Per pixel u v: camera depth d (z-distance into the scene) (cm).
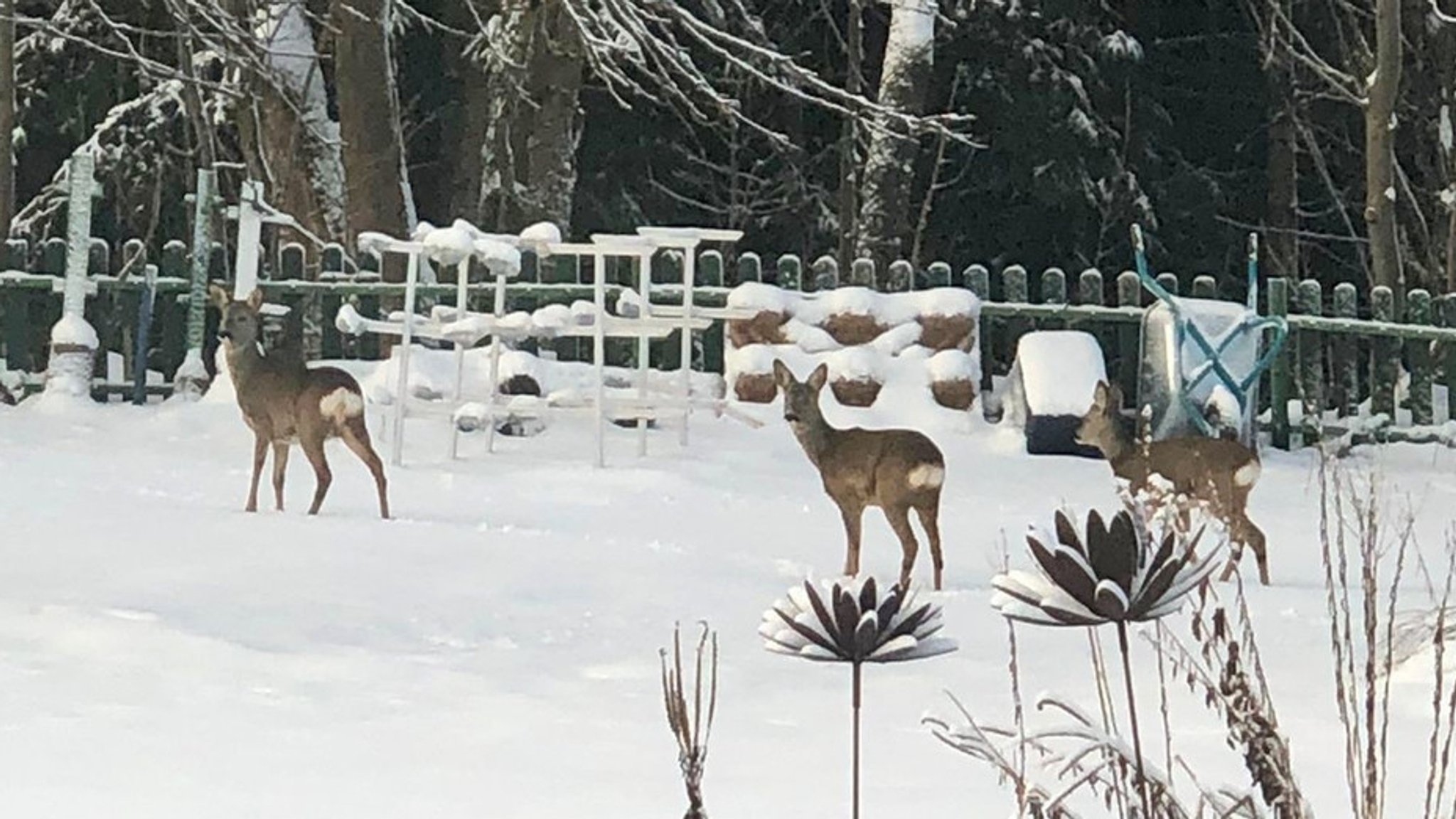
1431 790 412
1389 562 1164
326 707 660
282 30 2112
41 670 695
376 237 1473
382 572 932
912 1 2342
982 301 1850
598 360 1497
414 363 1642
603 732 629
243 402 1138
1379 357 1894
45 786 525
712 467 1491
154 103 2600
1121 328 1852
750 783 551
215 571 912
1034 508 1370
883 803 522
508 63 2123
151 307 1789
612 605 889
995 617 891
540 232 1506
